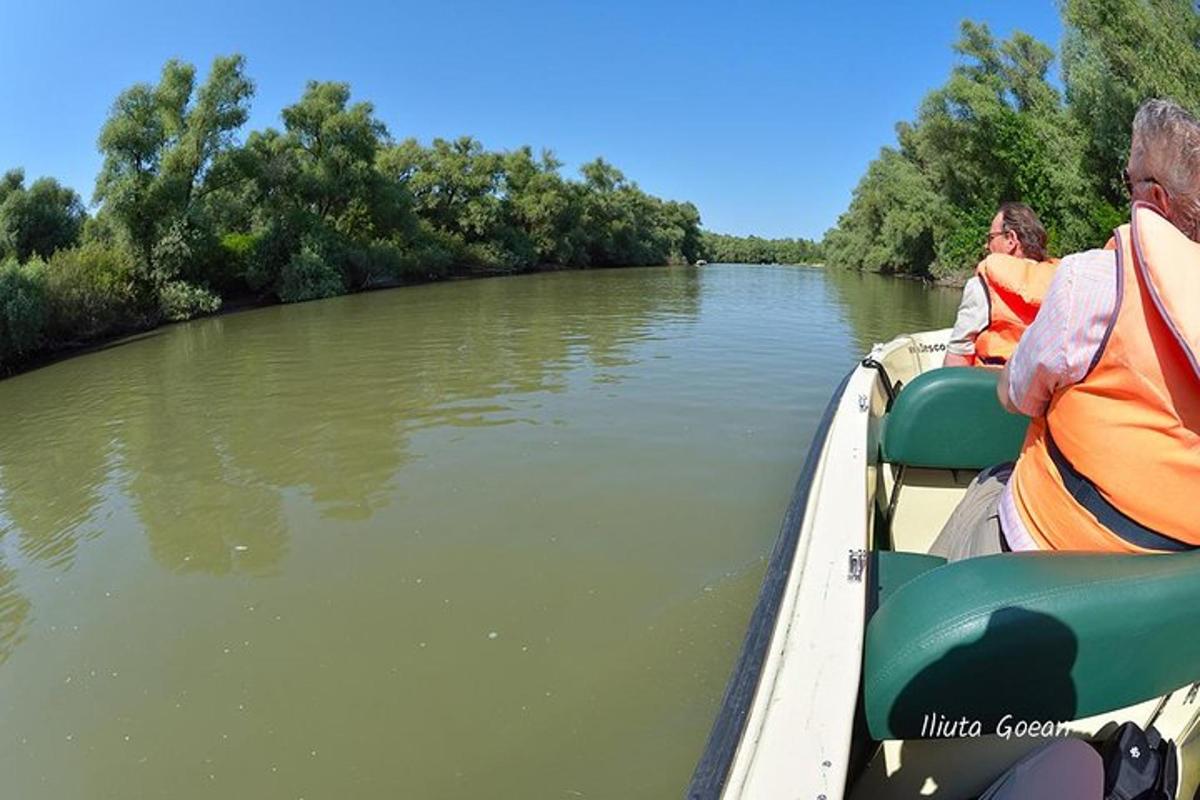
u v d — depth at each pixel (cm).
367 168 2978
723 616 365
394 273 2920
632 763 276
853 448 247
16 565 457
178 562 446
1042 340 142
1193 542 131
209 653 352
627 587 394
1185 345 121
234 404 830
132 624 380
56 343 1462
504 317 1619
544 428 671
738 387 828
